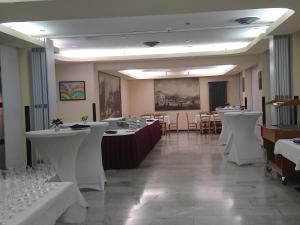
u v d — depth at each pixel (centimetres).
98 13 495
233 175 615
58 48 896
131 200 483
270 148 629
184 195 497
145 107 1661
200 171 660
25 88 732
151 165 745
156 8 479
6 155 675
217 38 843
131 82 1667
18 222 176
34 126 737
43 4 445
